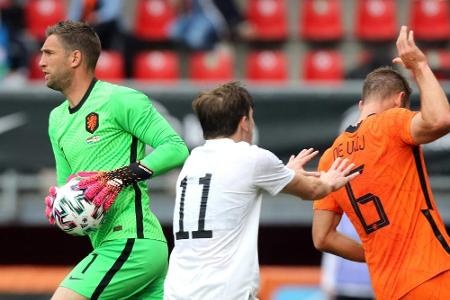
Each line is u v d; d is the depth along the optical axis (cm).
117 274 1989
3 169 3569
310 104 3597
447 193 3603
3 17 4353
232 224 1819
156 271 2027
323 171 2020
